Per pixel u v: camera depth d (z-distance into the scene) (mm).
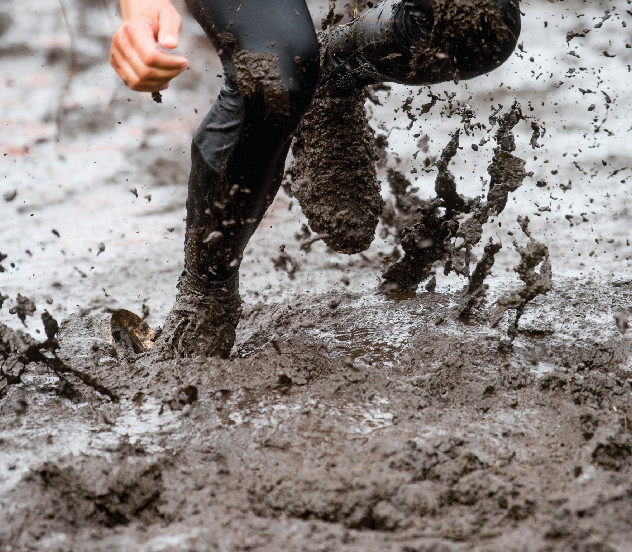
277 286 8367
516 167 6781
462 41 5633
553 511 4238
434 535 4145
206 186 5738
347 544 4047
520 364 6336
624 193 10797
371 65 6262
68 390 5820
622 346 6617
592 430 5172
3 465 4883
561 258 8867
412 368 6254
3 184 11844
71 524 4293
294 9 5449
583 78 16016
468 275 7141
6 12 20438
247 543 4047
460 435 5121
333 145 6484
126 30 4820
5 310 7738
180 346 6215
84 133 14273
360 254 9180
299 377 5941
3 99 15992
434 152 12312
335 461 4746
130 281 8656
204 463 4922
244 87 5305
